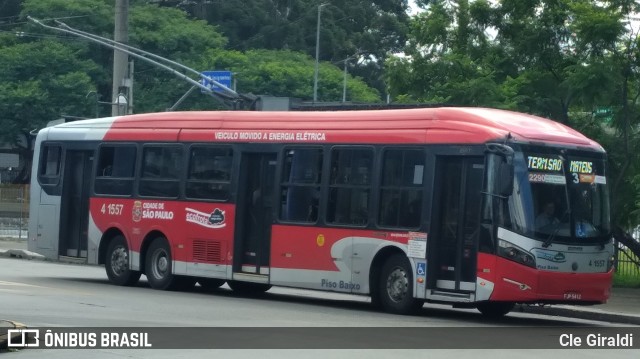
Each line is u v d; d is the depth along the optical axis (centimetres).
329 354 1321
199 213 2255
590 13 2591
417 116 1947
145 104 6675
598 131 2689
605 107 2630
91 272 2950
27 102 6444
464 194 1856
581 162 1875
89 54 6919
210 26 7369
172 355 1291
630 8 2627
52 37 6856
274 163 2142
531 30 2841
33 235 2602
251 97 3300
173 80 6819
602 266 1870
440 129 1900
